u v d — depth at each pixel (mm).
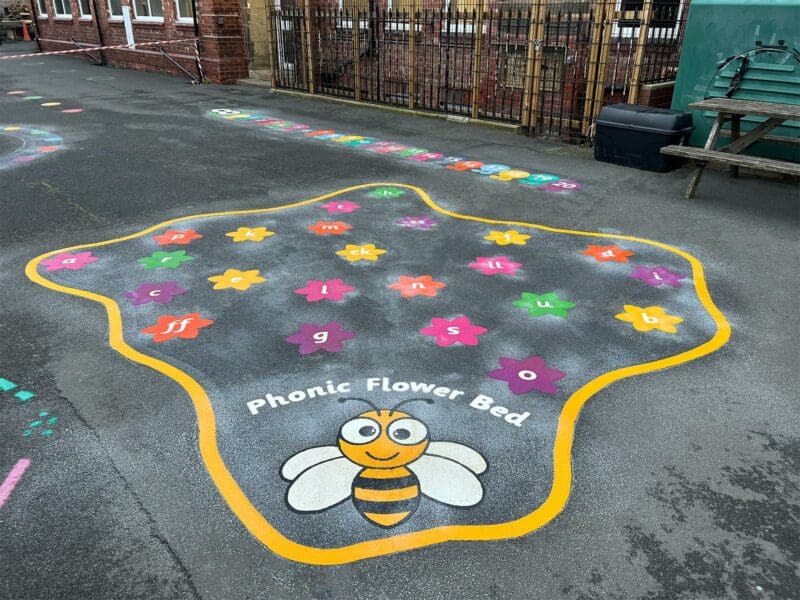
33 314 4070
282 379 3408
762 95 7262
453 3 11391
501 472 2746
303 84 13656
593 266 4977
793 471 2791
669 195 6773
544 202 6555
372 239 5488
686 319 4148
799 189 6992
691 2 7605
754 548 2385
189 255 5070
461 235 5617
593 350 3752
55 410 3113
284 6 13766
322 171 7695
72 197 6504
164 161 8023
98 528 2424
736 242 5488
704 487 2686
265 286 4539
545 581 2229
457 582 2217
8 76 16125
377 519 2486
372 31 11953
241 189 6898
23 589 2164
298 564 2283
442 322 4055
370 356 3645
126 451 2842
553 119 10352
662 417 3137
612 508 2562
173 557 2305
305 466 2762
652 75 9219
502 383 3398
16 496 2568
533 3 8961
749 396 3320
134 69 17938
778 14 6969
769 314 4230
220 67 14875
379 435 2967
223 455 2822
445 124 10594
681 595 2188
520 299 4398
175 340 3789
